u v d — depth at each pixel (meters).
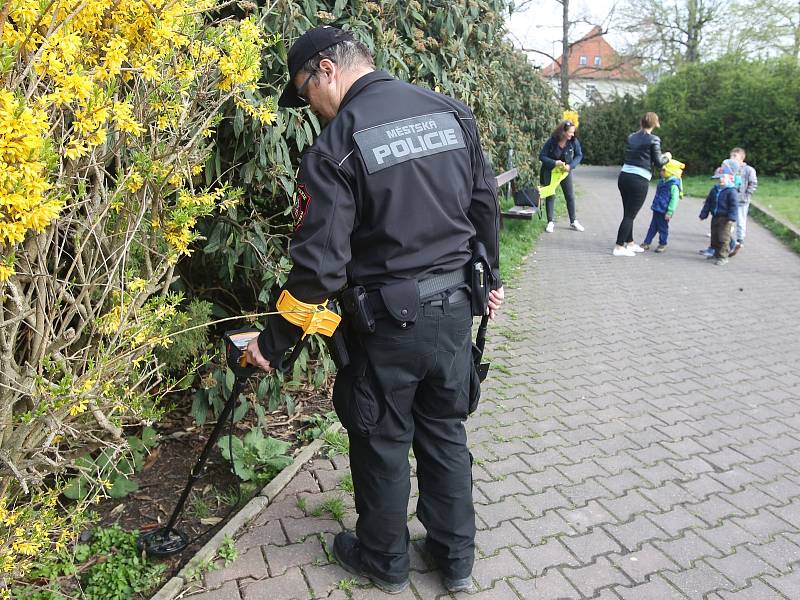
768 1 28.17
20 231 1.48
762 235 10.70
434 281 2.09
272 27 3.06
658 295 6.63
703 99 21.05
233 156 3.24
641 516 2.83
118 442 2.22
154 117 2.03
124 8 1.85
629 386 4.24
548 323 5.57
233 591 2.32
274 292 3.52
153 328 2.17
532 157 11.54
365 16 3.62
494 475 3.12
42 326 1.85
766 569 2.52
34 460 1.96
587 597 2.35
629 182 8.31
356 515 2.76
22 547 1.94
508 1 5.85
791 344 5.19
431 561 2.50
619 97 27.88
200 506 2.77
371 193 1.96
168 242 2.18
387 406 2.13
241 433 3.38
